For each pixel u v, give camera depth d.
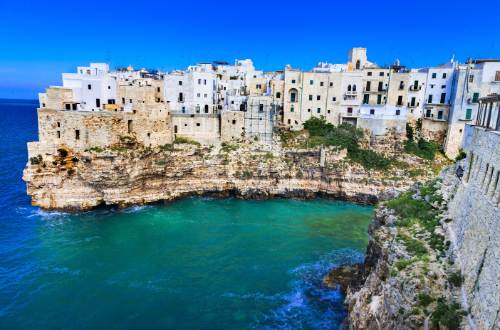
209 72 87.81
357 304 32.22
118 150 66.06
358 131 81.50
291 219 63.75
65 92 74.38
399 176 74.31
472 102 75.31
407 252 29.22
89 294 39.47
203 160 75.81
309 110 87.75
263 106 78.81
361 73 85.06
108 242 52.62
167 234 56.09
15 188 76.44
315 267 45.75
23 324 34.56
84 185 65.38
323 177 76.19
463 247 26.33
